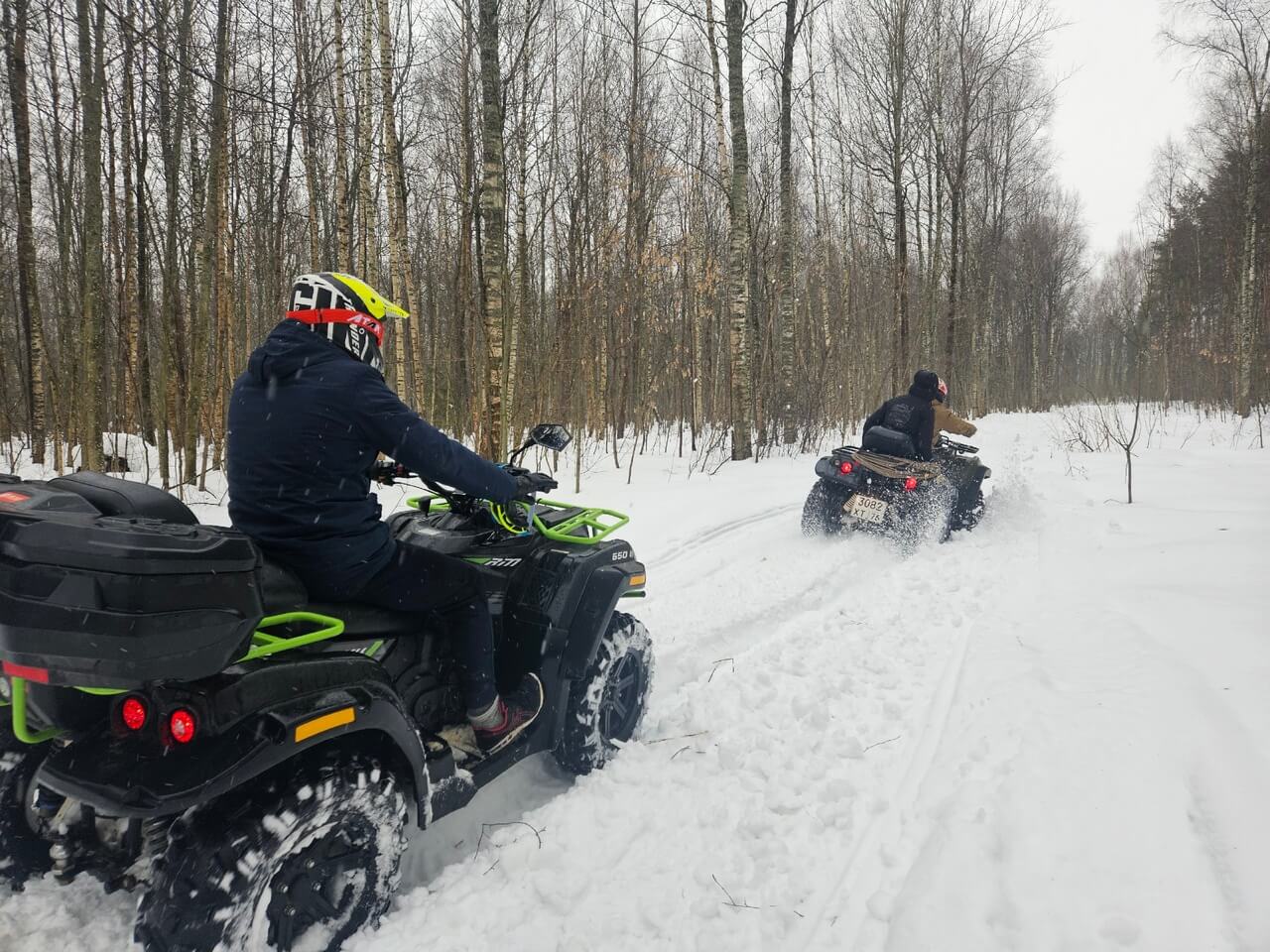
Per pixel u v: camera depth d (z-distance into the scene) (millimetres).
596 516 3676
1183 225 34500
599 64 13094
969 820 2658
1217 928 1973
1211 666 3414
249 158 11750
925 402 7754
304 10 10992
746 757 3361
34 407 11617
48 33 8844
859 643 4691
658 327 15133
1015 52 21547
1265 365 24578
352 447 2348
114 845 2396
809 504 7453
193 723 1891
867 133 21219
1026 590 5496
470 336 12992
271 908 2023
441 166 15062
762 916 2404
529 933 2357
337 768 2188
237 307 14438
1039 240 39281
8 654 1788
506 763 2938
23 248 10992
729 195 12820
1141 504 7969
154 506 2068
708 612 5312
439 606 2684
